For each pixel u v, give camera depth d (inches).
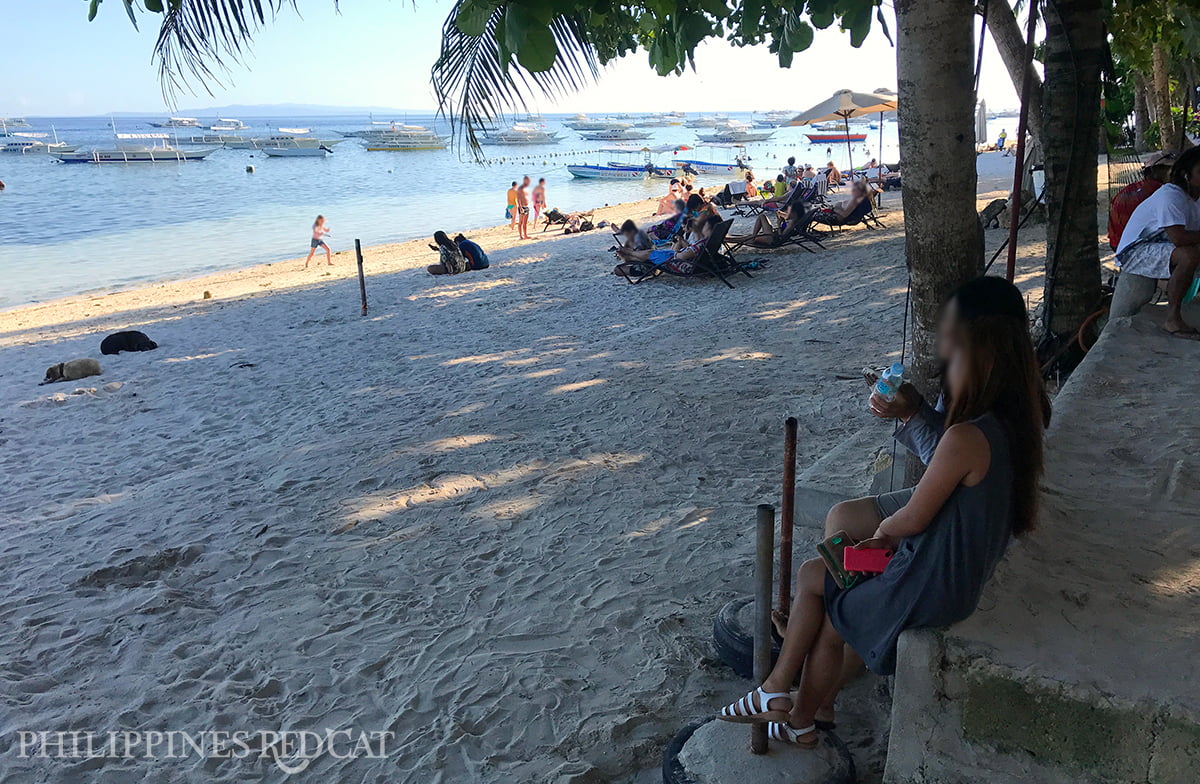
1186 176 221.3
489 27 154.4
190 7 138.8
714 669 148.4
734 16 180.1
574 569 189.5
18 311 725.9
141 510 246.8
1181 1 274.7
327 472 261.7
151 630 177.2
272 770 132.9
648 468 243.6
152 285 853.8
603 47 183.2
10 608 191.3
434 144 3831.2
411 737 137.7
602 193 1738.4
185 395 387.9
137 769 134.9
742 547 191.6
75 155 3056.1
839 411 276.7
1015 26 365.4
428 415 315.0
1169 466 141.8
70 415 368.8
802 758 112.7
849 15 127.8
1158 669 89.8
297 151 3378.4
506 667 154.2
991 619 99.3
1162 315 228.7
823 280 510.6
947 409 101.9
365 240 1145.4
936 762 95.3
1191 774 84.1
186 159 3179.1
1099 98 229.8
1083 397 176.2
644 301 514.3
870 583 100.5
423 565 197.5
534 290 586.2
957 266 134.0
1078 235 238.5
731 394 304.3
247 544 215.2
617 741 132.0
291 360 441.4
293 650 166.1
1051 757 91.0
